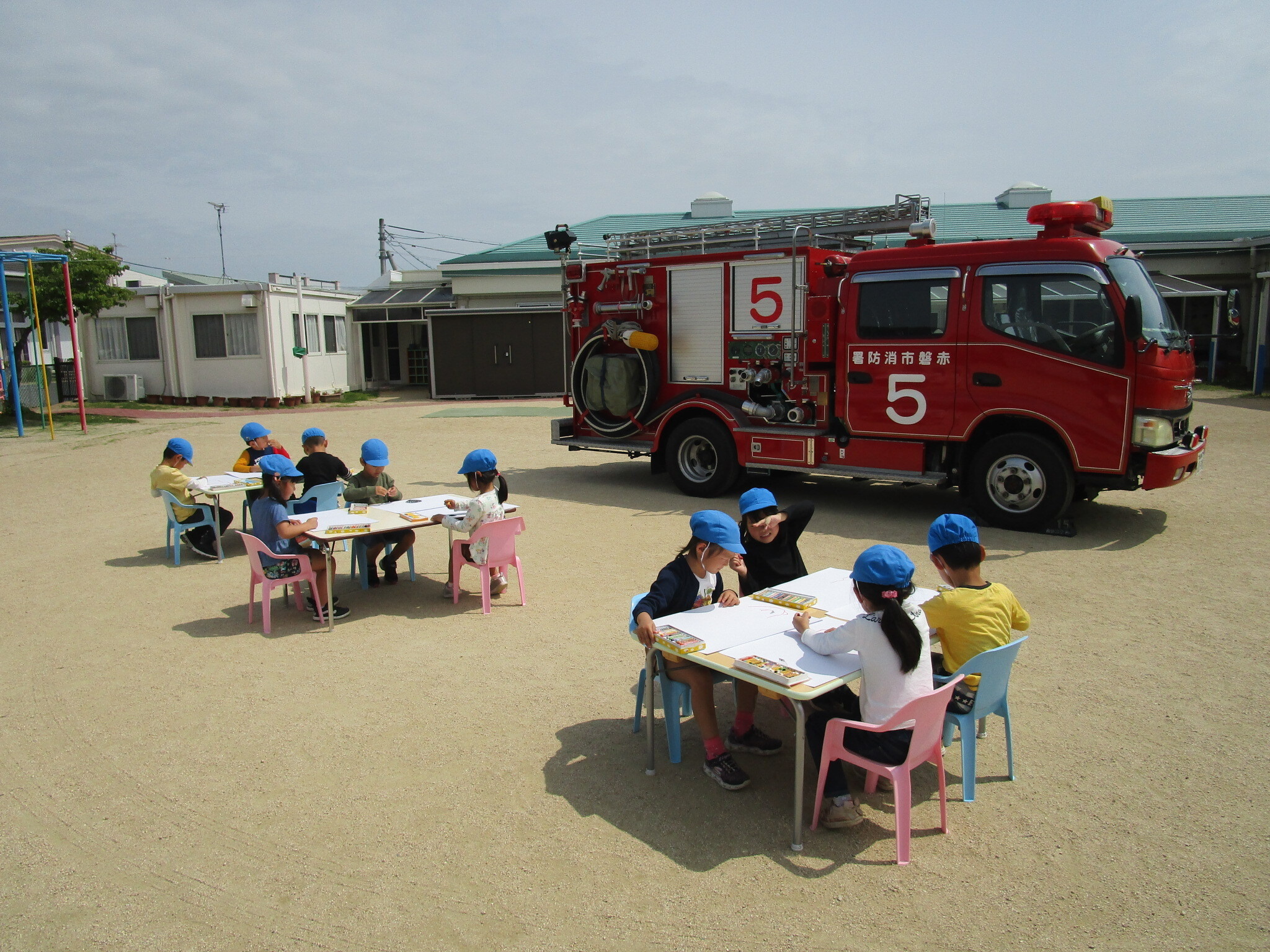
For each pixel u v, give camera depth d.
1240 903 3.08
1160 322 7.97
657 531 8.97
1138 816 3.64
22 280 20.78
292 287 25.38
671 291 10.55
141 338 25.28
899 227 9.26
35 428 19.30
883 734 3.40
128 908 3.18
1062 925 2.99
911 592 3.47
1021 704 4.70
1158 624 5.81
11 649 5.86
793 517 4.90
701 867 3.36
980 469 8.46
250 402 24.47
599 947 2.92
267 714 4.78
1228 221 25.02
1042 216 8.05
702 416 10.48
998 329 8.19
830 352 9.30
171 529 8.20
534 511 10.04
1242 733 4.33
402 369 31.08
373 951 2.93
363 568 7.11
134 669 5.47
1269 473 10.95
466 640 5.88
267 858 3.47
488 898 3.19
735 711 4.61
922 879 3.26
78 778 4.12
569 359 11.62
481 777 4.07
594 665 5.41
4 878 3.37
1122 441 7.70
